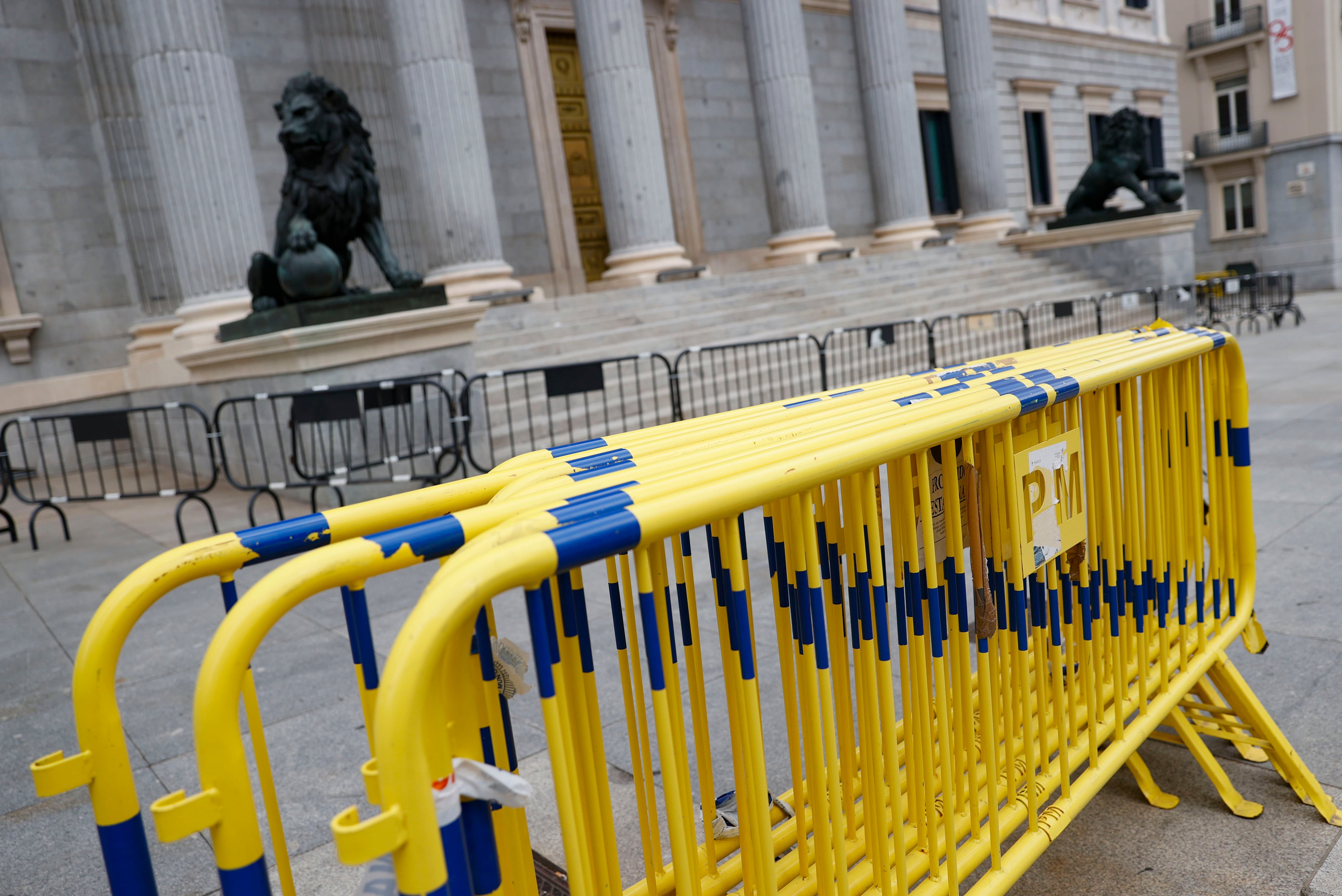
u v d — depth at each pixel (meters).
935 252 20.80
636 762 2.03
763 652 4.33
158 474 13.83
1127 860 2.64
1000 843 2.12
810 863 2.02
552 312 14.55
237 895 1.20
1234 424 3.12
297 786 3.55
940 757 1.94
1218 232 35.00
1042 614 2.26
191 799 1.16
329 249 9.27
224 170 12.05
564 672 1.52
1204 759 2.90
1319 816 2.76
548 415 10.94
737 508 1.42
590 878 1.56
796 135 19.56
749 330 15.61
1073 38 29.30
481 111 19.05
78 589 7.18
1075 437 2.35
